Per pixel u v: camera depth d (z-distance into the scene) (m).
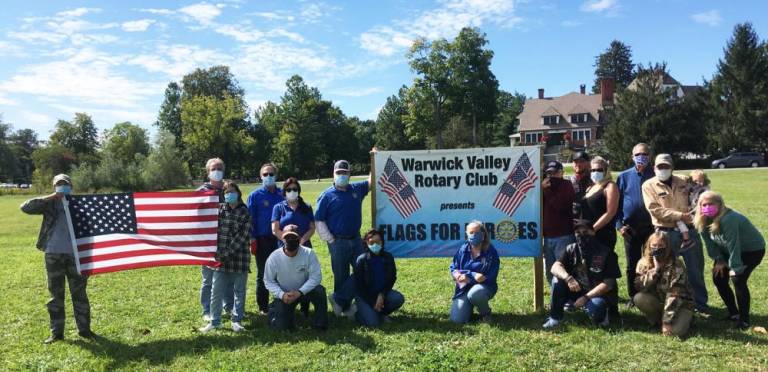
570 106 84.50
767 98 48.09
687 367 5.14
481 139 87.62
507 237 7.46
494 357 5.50
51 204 6.40
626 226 7.20
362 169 89.94
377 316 6.78
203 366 5.55
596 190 7.06
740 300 6.24
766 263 9.34
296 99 84.44
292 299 6.53
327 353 5.80
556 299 6.46
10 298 8.64
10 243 16.17
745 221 6.17
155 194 6.80
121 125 79.44
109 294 8.73
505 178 7.45
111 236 6.58
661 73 49.62
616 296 6.56
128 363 5.67
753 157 45.47
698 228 6.38
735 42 50.78
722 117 50.31
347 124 91.56
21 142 123.12
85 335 6.55
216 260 6.79
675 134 47.78
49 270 6.42
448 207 7.62
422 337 6.20
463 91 75.06
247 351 5.93
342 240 7.16
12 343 6.37
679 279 6.09
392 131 98.75
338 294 7.11
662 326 6.17
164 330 6.84
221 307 6.91
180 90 91.81
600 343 5.86
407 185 7.68
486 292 6.64
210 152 75.31
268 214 7.47
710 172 36.03
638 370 5.11
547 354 5.59
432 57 75.00
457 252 7.20
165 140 62.09
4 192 55.41
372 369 5.29
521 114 88.25
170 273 10.34
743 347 5.60
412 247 7.72
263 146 82.94
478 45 74.69
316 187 38.62
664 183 6.82
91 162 75.25
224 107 77.00
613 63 118.12
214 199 6.91
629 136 48.88
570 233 7.22
